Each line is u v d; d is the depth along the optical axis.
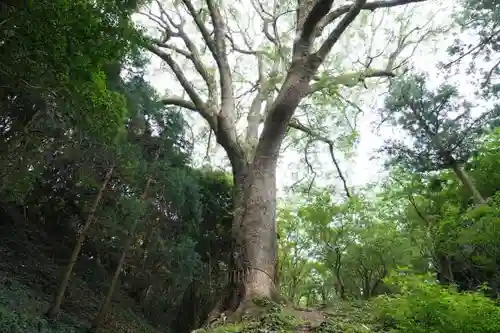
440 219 16.16
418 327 6.70
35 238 19.77
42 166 14.24
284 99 13.64
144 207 16.09
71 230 20.70
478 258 13.85
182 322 20.44
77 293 17.95
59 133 13.13
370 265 23.44
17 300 13.79
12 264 16.80
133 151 15.55
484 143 15.23
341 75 16.48
